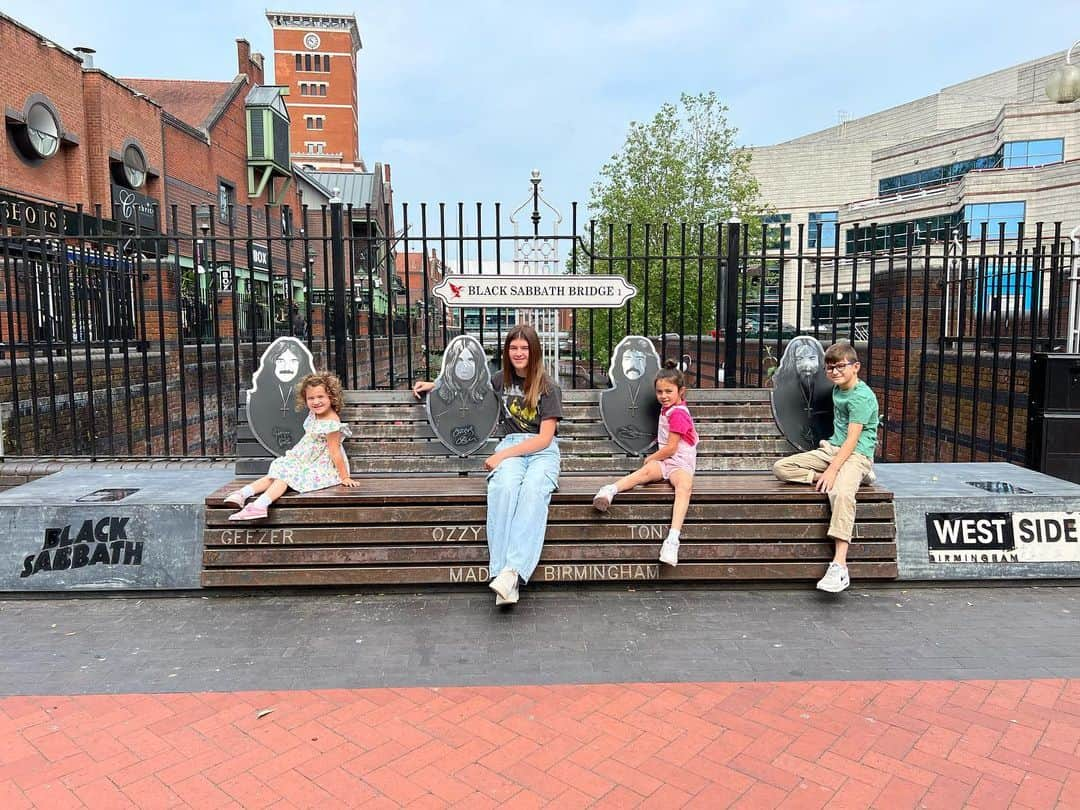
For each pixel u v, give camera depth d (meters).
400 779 2.61
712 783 2.59
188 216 25.31
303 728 2.93
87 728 2.93
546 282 5.76
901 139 48.22
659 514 4.30
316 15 80.38
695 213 19.33
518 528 4.09
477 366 4.98
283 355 4.86
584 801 2.49
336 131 82.62
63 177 18.62
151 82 31.00
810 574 4.33
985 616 4.04
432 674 3.37
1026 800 2.49
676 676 3.35
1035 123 35.50
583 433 5.09
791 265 36.38
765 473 5.05
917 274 9.60
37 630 3.86
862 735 2.88
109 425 7.35
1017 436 7.86
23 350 7.11
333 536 4.24
